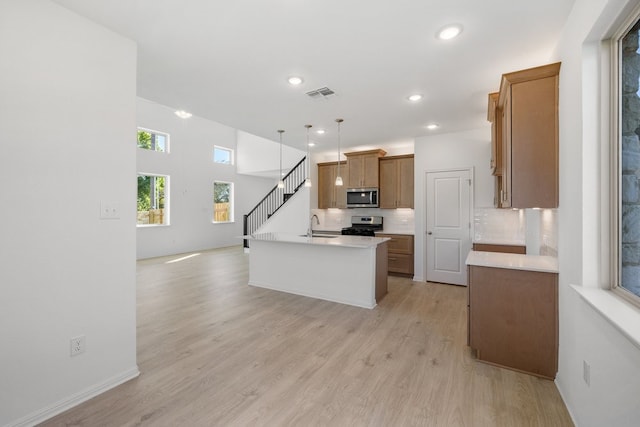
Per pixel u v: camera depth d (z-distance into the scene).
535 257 2.64
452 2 1.76
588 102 1.65
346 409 1.84
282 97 3.23
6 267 1.59
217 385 2.08
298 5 1.78
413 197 5.55
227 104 3.46
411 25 1.98
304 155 8.27
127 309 2.13
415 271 5.11
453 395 1.98
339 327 3.11
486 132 4.53
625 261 1.52
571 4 1.77
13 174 1.61
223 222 9.63
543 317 2.18
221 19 1.92
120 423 1.71
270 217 7.56
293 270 4.34
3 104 1.58
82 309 1.89
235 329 3.05
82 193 1.89
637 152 1.43
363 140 5.31
